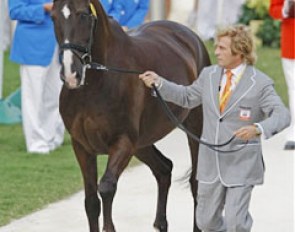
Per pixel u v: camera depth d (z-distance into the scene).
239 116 9.87
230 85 9.94
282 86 24.23
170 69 11.91
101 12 10.62
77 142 10.95
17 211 13.28
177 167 16.23
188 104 10.34
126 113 10.77
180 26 13.09
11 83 25.69
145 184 15.02
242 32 9.88
